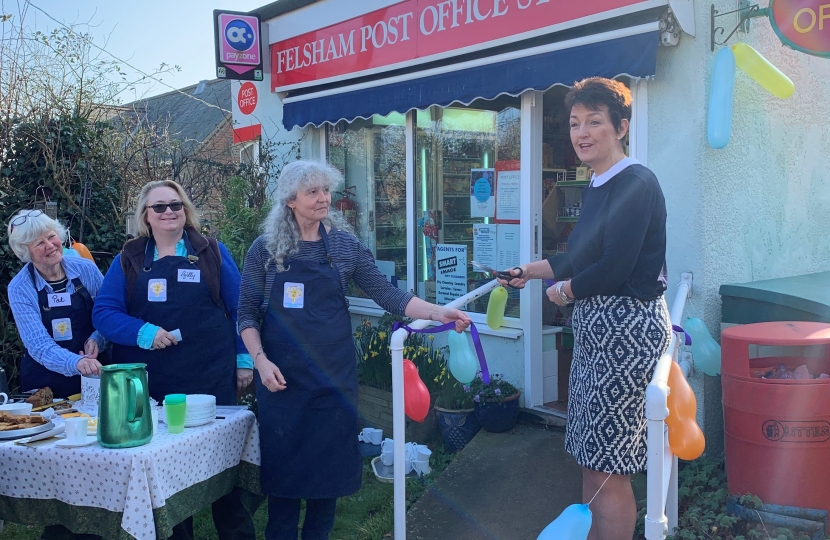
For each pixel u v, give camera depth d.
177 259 3.25
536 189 4.80
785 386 2.97
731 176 3.98
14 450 2.55
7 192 6.50
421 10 5.02
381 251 6.09
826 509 3.02
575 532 1.97
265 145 6.91
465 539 3.47
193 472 2.61
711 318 3.89
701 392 3.79
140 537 2.35
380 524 3.65
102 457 2.40
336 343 2.88
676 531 3.04
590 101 2.43
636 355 2.39
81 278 3.50
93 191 6.95
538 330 4.82
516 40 4.39
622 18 3.98
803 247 4.81
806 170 4.78
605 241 2.36
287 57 6.38
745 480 3.15
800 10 3.35
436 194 5.53
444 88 4.85
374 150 6.06
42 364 3.26
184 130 13.38
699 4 3.70
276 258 2.86
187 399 2.81
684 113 3.82
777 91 3.43
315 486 2.86
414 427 4.77
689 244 3.86
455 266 5.39
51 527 2.90
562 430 4.58
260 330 2.94
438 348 5.30
